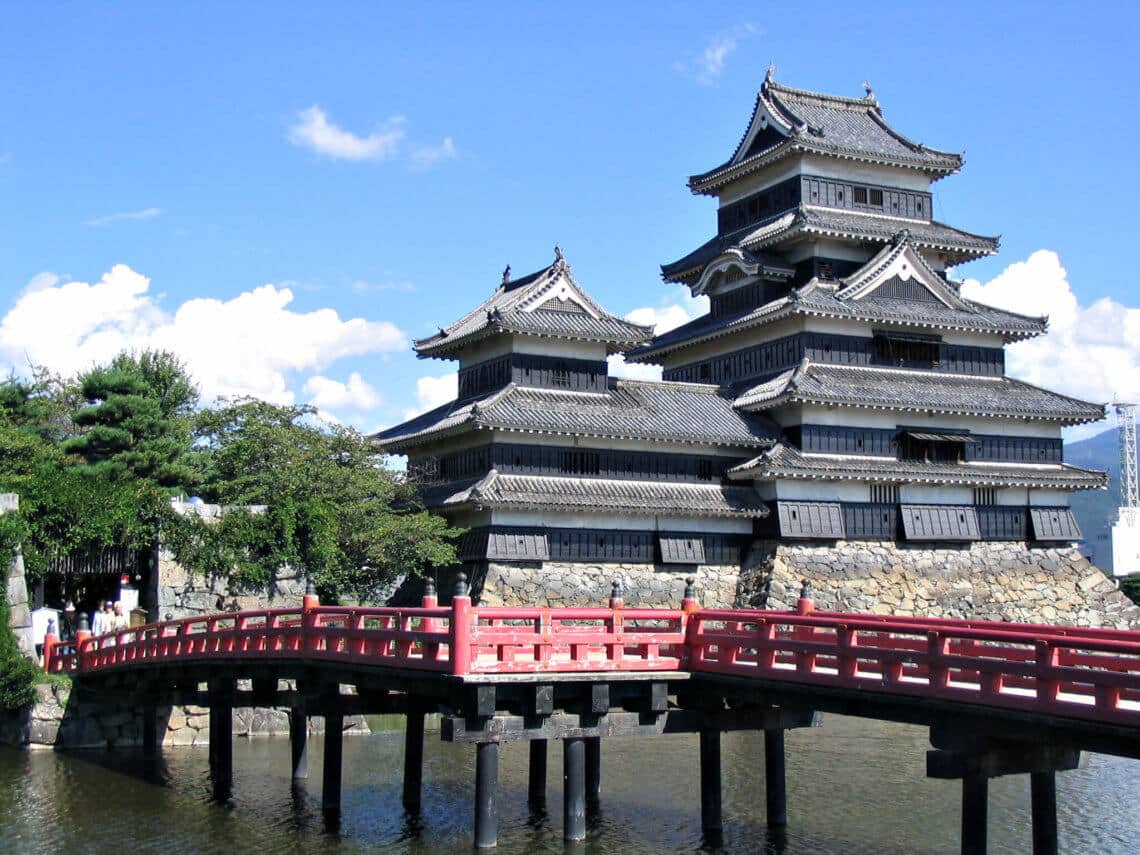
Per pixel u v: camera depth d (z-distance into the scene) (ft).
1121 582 312.50
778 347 231.71
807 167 243.19
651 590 207.00
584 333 211.20
